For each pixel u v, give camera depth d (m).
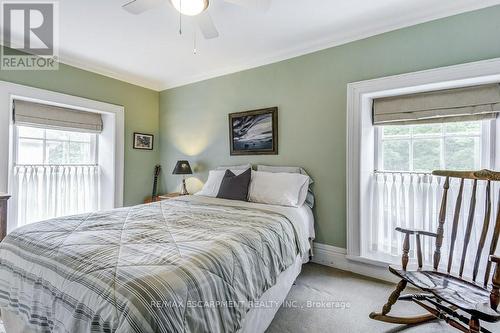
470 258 2.03
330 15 2.08
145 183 3.80
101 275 0.93
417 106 2.22
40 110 2.86
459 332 1.50
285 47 2.67
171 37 2.44
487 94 1.93
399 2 1.91
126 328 0.75
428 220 2.23
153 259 1.04
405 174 2.34
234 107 3.20
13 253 1.31
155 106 3.94
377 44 2.25
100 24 2.20
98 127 3.41
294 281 2.03
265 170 2.85
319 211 2.58
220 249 1.17
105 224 1.57
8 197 2.06
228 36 2.43
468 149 2.11
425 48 2.04
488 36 1.82
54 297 1.02
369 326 1.58
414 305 1.81
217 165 3.39
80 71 3.04
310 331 1.53
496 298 1.18
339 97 2.46
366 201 2.43
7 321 1.34
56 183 3.12
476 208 2.02
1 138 2.45
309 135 2.64
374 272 2.27
